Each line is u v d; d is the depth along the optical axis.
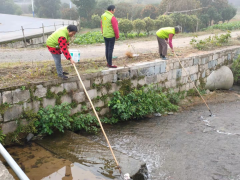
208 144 5.45
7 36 14.56
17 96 4.73
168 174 4.29
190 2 26.11
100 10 35.53
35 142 4.83
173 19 22.00
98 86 6.21
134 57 8.27
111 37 6.34
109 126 6.38
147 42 14.29
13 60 8.09
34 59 8.45
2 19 29.84
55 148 4.58
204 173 4.34
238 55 11.48
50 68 6.05
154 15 30.59
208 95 9.66
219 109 8.09
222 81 10.18
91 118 5.93
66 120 5.29
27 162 4.07
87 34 15.72
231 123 6.75
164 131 6.16
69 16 36.06
